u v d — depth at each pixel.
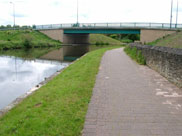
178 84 7.68
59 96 6.46
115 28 48.22
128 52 22.17
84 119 4.77
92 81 8.56
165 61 9.28
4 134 4.12
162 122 4.65
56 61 23.97
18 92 10.38
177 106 5.66
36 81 12.99
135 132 4.18
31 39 45.94
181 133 4.14
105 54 22.14
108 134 4.10
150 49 12.32
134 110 5.36
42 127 4.29
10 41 43.34
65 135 4.01
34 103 5.89
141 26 43.84
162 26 39.84
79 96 6.41
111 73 10.53
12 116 5.14
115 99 6.25
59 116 4.83
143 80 8.88
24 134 4.04
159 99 6.26
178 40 24.98
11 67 18.91
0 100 9.02
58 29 58.50
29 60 24.53
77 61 16.75
